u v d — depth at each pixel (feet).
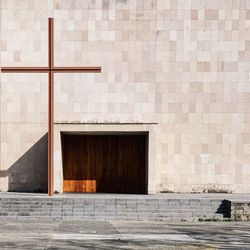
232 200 75.46
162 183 96.89
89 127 91.97
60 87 97.60
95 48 97.91
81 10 97.96
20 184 97.25
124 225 66.80
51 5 98.12
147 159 93.45
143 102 97.50
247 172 97.25
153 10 97.96
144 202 78.18
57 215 74.13
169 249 48.26
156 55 97.71
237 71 97.71
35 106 97.81
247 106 97.66
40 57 98.22
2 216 73.51
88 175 99.35
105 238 54.80
